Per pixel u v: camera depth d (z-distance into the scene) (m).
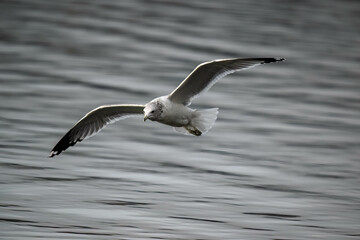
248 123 19.88
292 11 35.97
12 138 17.48
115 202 13.85
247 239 12.46
